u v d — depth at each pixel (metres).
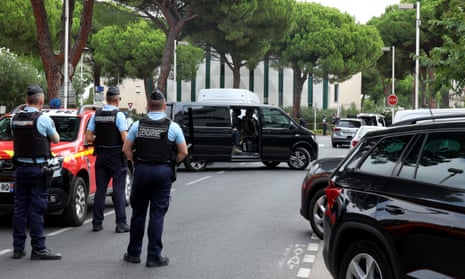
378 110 62.78
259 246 8.38
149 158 6.98
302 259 7.64
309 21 55.97
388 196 4.72
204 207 12.00
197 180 17.14
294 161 20.64
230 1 31.62
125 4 32.22
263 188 15.22
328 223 5.39
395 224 4.52
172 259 7.55
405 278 4.40
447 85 10.79
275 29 41.62
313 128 64.12
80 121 10.77
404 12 51.88
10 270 6.93
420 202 4.40
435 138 4.65
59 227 9.77
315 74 56.06
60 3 43.50
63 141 10.26
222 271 6.98
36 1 21.98
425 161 4.62
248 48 42.81
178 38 36.34
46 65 22.69
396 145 4.99
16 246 7.54
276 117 20.34
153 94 7.13
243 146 19.98
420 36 48.22
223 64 75.12
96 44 58.41
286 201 12.90
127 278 6.60
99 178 9.31
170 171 7.09
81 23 22.89
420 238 4.30
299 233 9.35
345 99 77.50
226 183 16.36
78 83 48.22
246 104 20.00
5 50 33.84
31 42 38.03
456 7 10.99
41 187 7.46
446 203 4.19
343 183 5.31
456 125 4.54
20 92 32.56
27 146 7.37
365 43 54.81
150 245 7.11
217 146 19.55
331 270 5.37
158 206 7.12
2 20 35.97
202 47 51.22
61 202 9.35
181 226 9.89
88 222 10.29
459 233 4.01
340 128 36.00
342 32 54.81
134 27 58.50
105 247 8.21
